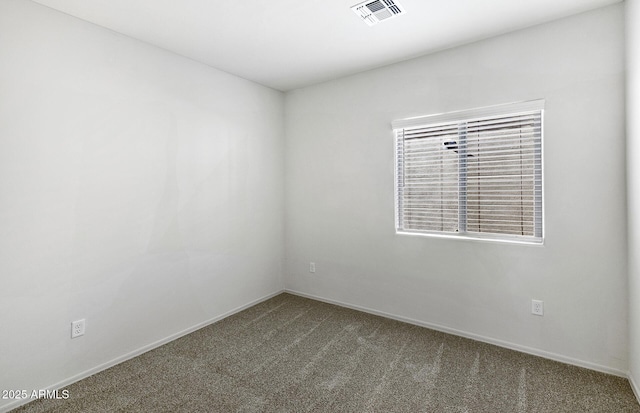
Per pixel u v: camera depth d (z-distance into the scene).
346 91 3.47
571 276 2.34
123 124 2.49
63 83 2.16
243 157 3.50
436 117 2.88
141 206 2.61
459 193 2.84
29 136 2.02
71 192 2.21
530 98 2.45
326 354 2.54
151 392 2.08
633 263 2.01
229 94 3.35
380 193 3.27
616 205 2.18
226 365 2.40
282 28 2.45
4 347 1.94
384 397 2.01
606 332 2.23
